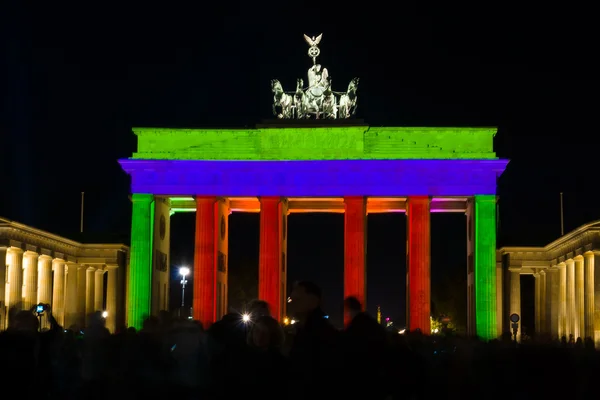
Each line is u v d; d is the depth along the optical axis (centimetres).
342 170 15500
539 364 3253
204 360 3528
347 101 15862
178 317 3725
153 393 3494
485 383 3572
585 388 3262
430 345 5150
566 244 15250
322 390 2625
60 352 3997
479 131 15412
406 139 15475
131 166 15600
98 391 3531
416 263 15162
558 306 17100
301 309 2753
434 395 3538
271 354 3050
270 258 15375
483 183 15250
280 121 15612
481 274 15062
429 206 15338
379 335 2772
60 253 16625
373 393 2673
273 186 15550
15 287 14388
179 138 15738
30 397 3306
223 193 15588
